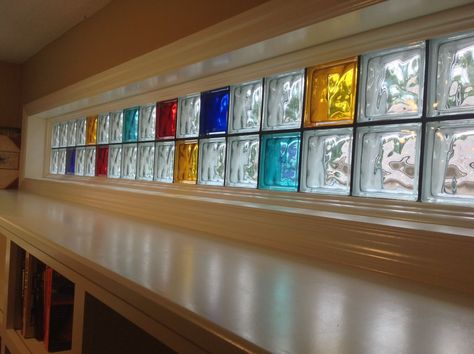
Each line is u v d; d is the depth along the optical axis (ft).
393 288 2.12
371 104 3.20
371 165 3.19
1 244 5.04
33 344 3.71
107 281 2.18
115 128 6.79
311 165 3.60
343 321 1.57
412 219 2.68
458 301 1.93
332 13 2.80
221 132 4.57
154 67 4.64
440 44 2.82
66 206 5.74
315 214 2.96
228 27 3.60
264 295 1.88
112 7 5.68
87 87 6.17
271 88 4.01
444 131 2.78
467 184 2.65
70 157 8.17
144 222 4.38
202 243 3.23
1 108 9.18
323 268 2.52
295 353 1.25
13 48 8.16
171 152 5.47
